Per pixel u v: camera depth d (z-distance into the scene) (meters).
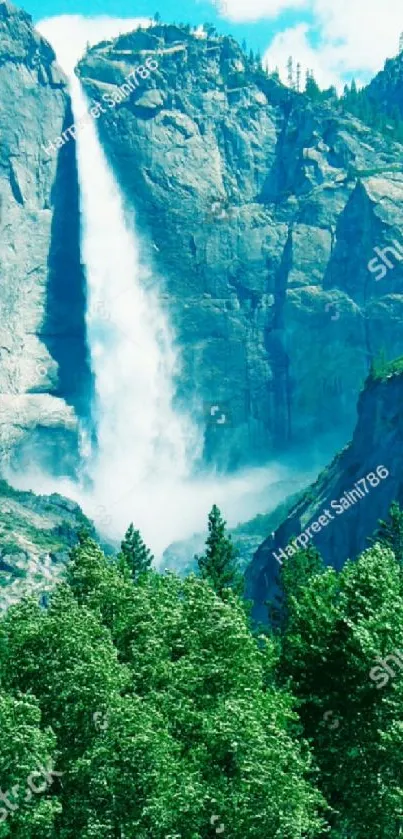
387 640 70.31
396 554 134.62
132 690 69.31
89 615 71.06
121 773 61.78
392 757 68.19
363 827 69.19
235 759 62.34
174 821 61.31
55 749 64.56
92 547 86.19
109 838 61.56
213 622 71.44
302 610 76.62
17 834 59.88
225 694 68.00
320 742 72.38
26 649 68.69
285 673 76.06
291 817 60.62
